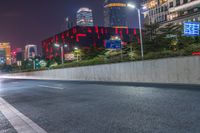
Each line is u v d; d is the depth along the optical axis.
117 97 11.50
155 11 88.31
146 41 43.94
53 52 164.25
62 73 42.88
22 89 23.25
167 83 17.72
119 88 16.56
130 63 23.27
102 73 28.97
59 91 17.64
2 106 11.95
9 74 95.69
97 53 69.75
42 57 122.75
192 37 42.16
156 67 19.59
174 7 73.44
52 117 7.91
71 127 6.29
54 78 47.12
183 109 7.26
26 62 125.94
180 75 17.05
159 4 85.81
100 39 144.12
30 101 12.98
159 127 5.52
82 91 16.25
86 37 140.75
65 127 6.34
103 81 27.73
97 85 21.19
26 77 69.31
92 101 10.83
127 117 6.86
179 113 6.76
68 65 42.97
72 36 141.62
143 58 22.58
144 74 21.20
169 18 76.38
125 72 24.17
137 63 22.19
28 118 8.07
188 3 67.06
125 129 5.62
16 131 6.39
